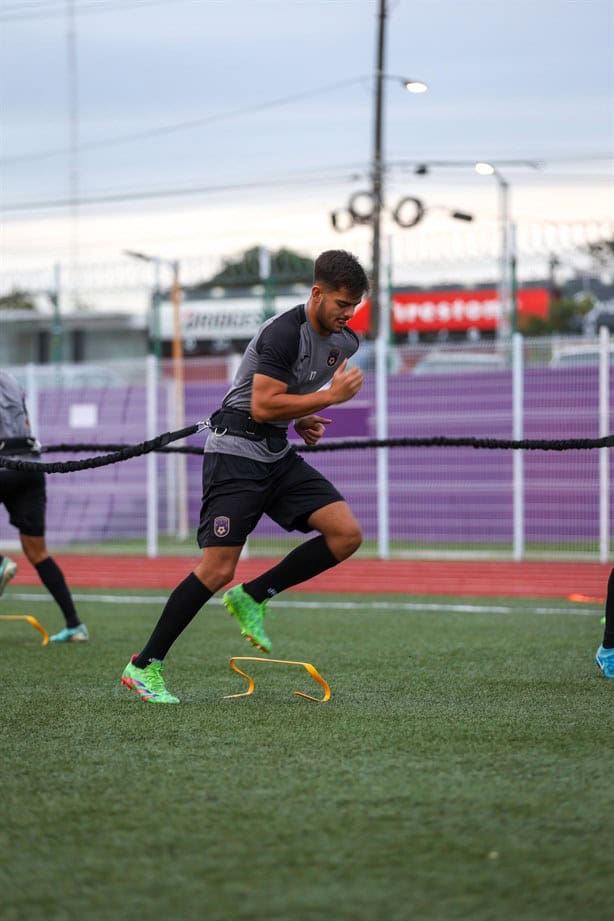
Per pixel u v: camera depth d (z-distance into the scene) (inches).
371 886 299.7
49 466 567.5
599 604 1027.3
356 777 403.2
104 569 1389.0
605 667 620.7
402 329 2193.7
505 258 1509.6
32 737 471.8
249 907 286.5
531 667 659.4
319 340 510.9
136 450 550.9
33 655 719.1
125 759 433.1
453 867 312.5
